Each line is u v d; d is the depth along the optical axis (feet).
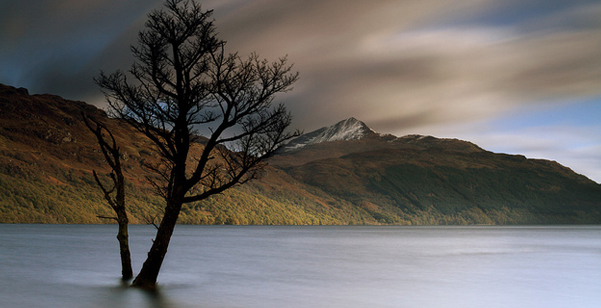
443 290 112.78
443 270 164.76
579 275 150.20
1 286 105.19
